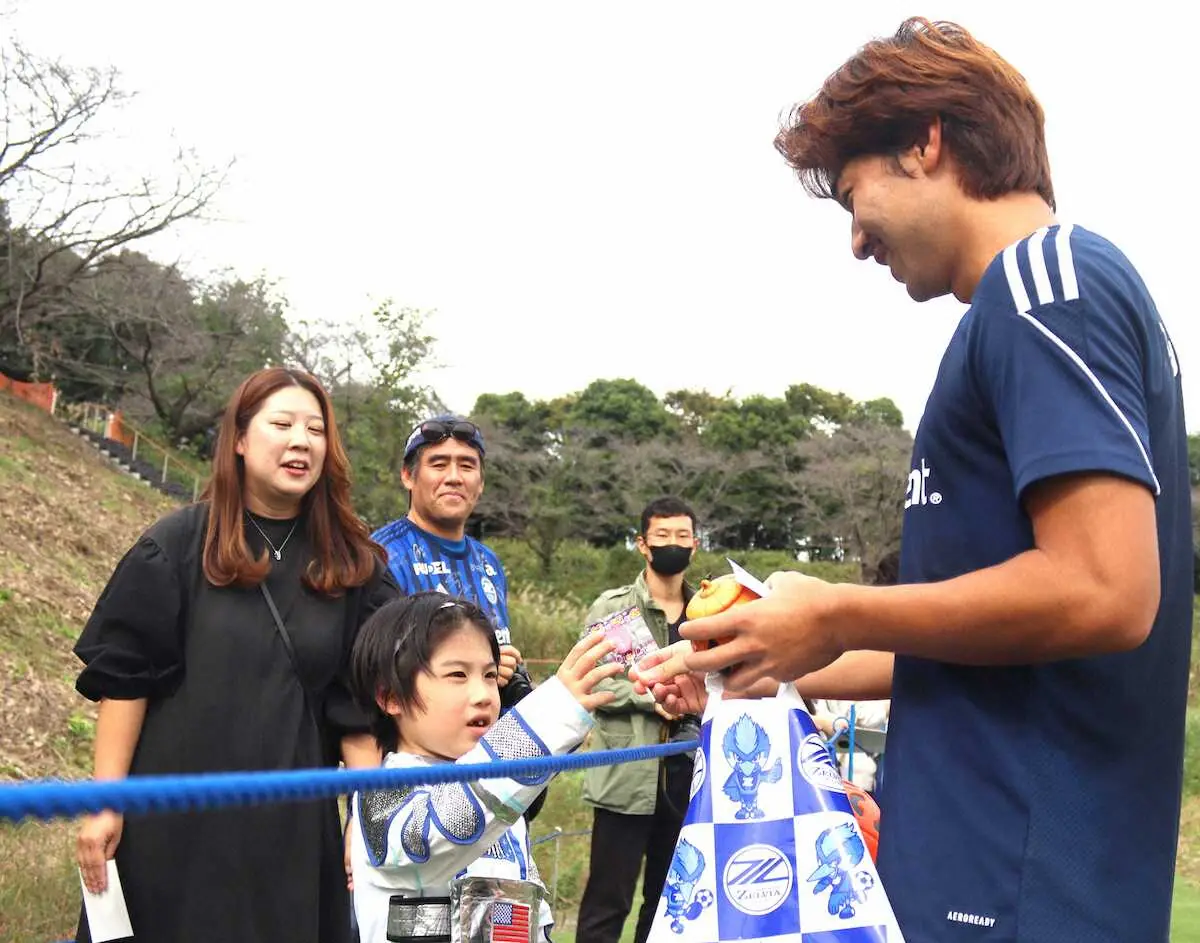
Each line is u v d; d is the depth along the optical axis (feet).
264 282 113.91
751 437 149.28
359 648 8.46
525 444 149.28
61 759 36.17
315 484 9.96
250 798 3.22
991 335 4.98
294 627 9.45
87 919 8.48
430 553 13.52
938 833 5.02
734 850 5.34
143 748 9.00
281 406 9.68
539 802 9.08
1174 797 5.03
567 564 113.50
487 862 7.99
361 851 7.82
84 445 95.20
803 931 5.14
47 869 18.49
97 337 113.09
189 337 108.37
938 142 5.51
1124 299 4.89
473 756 6.80
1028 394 4.76
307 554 9.78
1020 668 4.98
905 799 5.21
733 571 5.77
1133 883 4.81
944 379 5.32
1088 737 4.87
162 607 9.02
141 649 8.98
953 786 5.04
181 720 9.02
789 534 147.33
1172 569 5.02
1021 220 5.46
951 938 4.88
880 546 129.29
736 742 5.52
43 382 112.06
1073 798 4.81
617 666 7.00
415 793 7.16
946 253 5.63
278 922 8.73
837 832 5.29
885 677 6.55
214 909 8.55
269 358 112.06
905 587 4.94
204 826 8.66
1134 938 4.76
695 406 165.99
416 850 6.98
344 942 9.32
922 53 5.57
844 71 5.79
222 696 9.09
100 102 84.99
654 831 15.80
